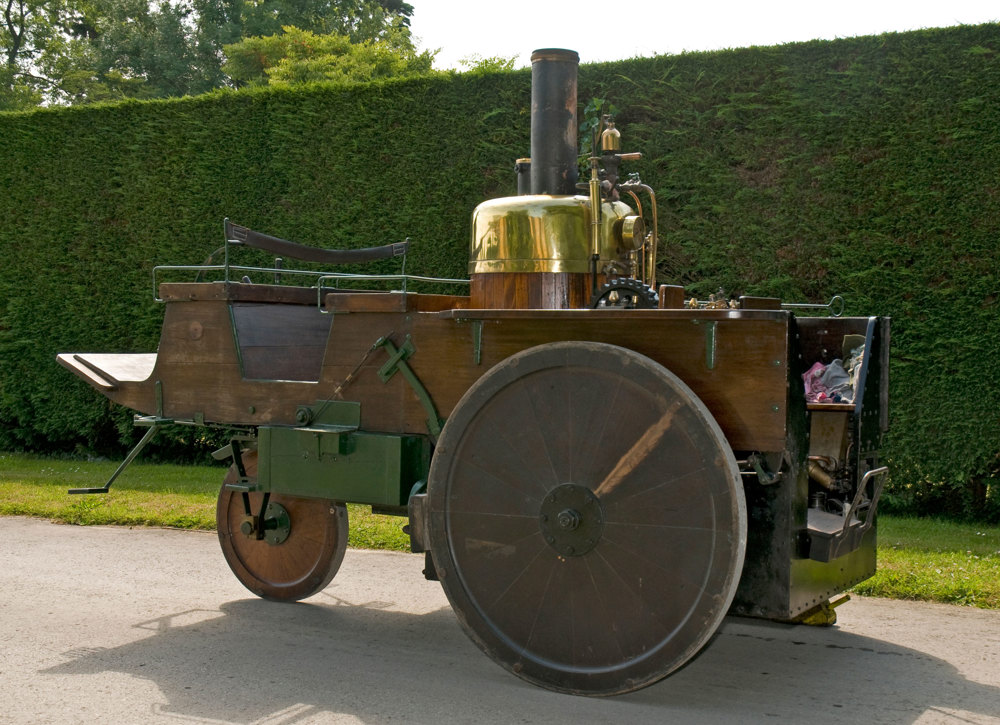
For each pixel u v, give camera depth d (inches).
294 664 147.3
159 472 348.2
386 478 146.9
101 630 164.9
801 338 168.9
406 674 142.6
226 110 351.6
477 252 161.9
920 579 191.2
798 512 125.6
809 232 264.5
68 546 231.9
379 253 187.3
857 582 150.3
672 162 278.4
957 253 250.8
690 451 118.6
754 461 122.8
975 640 159.3
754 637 161.0
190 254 361.7
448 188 314.8
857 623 169.2
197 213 359.3
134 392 178.2
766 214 269.7
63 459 394.0
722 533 116.0
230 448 179.0
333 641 159.8
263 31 1130.7
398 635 163.8
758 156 269.9
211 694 133.4
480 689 135.8
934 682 138.6
